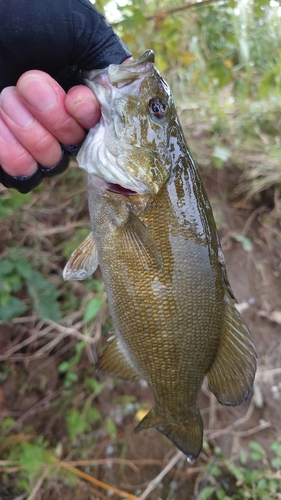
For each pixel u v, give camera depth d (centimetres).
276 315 43
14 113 16
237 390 19
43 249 40
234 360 19
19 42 15
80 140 17
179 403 20
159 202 17
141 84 16
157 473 34
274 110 57
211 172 50
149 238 17
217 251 18
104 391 37
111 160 16
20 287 36
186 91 62
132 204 17
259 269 46
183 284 17
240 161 51
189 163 18
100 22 15
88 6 15
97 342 37
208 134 54
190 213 17
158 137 17
